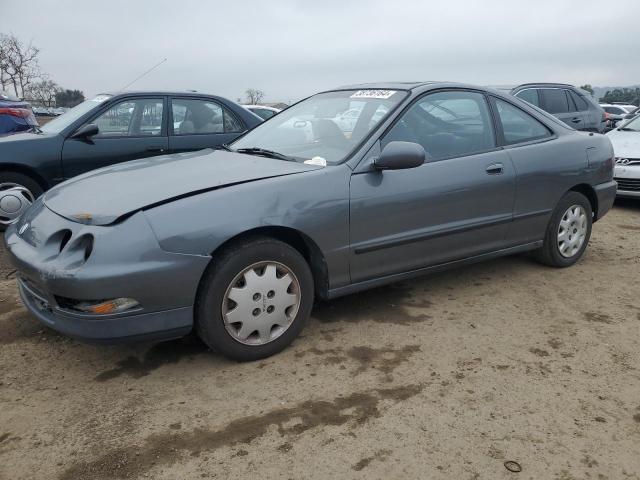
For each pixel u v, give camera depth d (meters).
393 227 3.54
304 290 3.26
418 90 3.90
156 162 3.78
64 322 2.78
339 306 3.97
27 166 5.55
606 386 2.96
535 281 4.51
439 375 3.05
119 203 2.90
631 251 5.45
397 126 3.67
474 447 2.46
